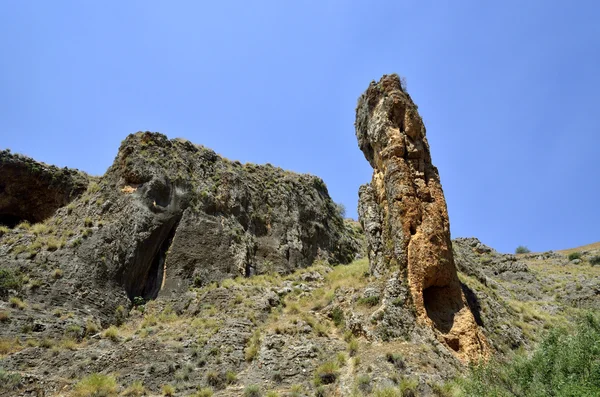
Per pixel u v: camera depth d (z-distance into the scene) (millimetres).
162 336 22734
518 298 34625
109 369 19500
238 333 22641
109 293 26250
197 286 29516
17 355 19672
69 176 36844
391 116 26906
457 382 16156
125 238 28828
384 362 17984
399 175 24656
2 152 35500
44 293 24281
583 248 64562
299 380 18531
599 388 12062
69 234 28688
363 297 22797
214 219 33656
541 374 14445
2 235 29438
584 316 16672
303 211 41469
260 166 43938
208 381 18672
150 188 31609
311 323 23219
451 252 23719
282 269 34844
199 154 38156
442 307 22188
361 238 49500
